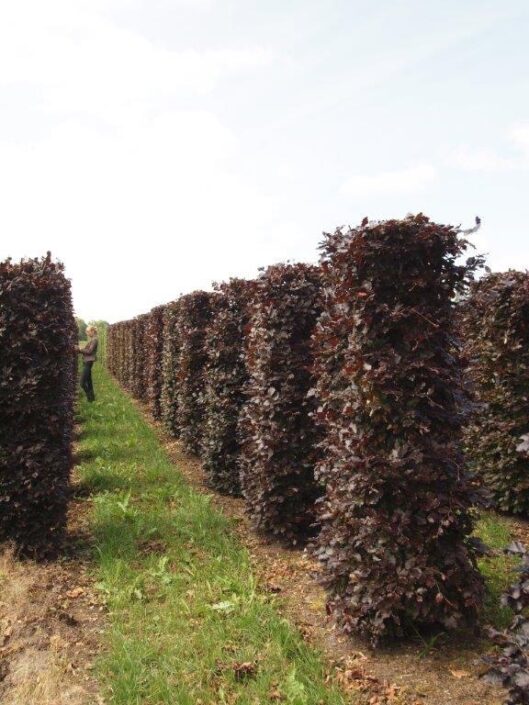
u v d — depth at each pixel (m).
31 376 6.11
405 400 4.30
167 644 4.31
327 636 4.54
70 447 7.39
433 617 4.20
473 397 4.50
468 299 4.69
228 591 5.22
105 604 5.07
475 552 4.42
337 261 4.53
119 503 7.36
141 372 19.58
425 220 4.31
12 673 4.08
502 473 7.29
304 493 6.51
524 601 2.90
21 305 6.12
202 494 8.23
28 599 5.07
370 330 4.40
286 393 6.48
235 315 8.75
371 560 4.32
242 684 3.86
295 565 5.97
